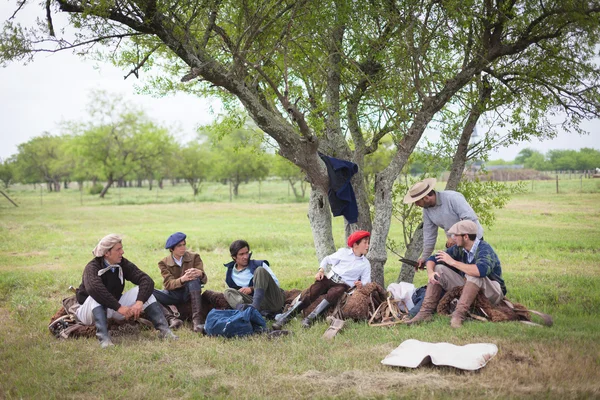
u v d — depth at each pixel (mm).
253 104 7746
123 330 7105
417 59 8555
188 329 7398
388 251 15516
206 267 13609
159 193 73062
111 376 5465
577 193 33500
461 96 9461
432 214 7660
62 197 67125
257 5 8039
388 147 23562
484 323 6664
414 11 8453
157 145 64438
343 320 7297
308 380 5121
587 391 4488
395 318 7285
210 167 62219
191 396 4852
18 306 9203
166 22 7176
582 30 8133
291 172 49469
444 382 4848
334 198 8594
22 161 96625
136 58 8789
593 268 11906
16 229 25109
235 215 33156
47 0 6898
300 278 11688
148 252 17000
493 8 8469
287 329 7195
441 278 7188
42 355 6211
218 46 8891
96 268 6910
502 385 4699
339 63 9289
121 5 6992
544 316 6812
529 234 18047
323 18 8500
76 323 7207
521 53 9094
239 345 6434
